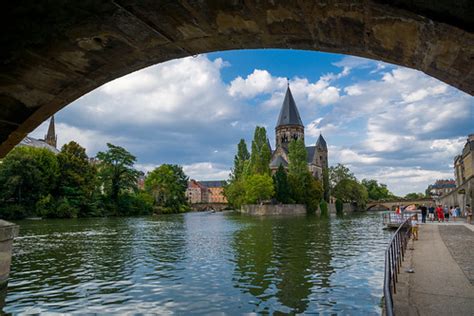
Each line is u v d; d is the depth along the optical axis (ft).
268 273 49.90
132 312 33.99
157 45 15.23
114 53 15.42
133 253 69.21
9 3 12.68
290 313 33.53
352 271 50.85
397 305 21.35
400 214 130.52
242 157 361.92
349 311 33.83
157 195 351.25
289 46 14.94
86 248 76.79
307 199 307.99
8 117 17.48
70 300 37.55
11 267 55.06
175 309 34.78
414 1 10.28
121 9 13.00
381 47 13.11
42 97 17.03
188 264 57.06
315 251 70.03
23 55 14.69
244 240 91.56
